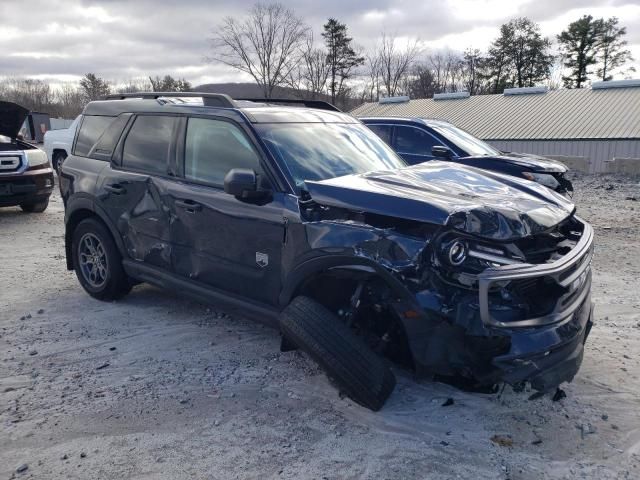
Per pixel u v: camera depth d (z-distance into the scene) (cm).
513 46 6169
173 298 551
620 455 304
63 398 359
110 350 431
